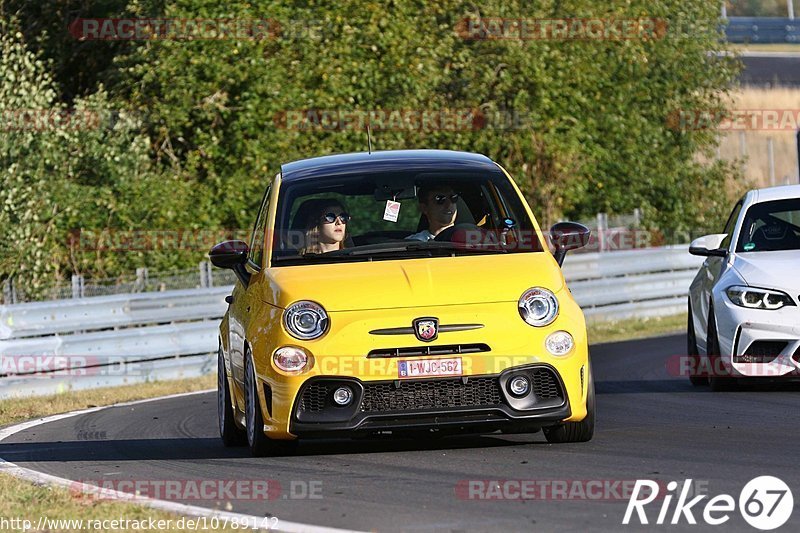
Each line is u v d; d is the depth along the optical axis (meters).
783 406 33.03
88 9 89.44
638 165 96.44
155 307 56.44
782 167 126.56
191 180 83.38
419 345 24.84
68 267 75.94
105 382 53.91
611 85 95.06
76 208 74.69
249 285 28.19
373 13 85.12
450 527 19.05
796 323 35.34
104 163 77.25
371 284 25.81
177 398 45.62
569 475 23.00
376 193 28.56
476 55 90.38
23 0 93.06
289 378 25.06
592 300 71.25
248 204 81.75
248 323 26.75
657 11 97.62
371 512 20.45
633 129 95.56
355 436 25.39
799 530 18.23
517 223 27.92
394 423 24.89
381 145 83.88
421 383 24.92
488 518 19.59
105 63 93.00
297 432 25.14
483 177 28.88
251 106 80.88
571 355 25.34
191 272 74.19
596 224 79.94
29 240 71.38
